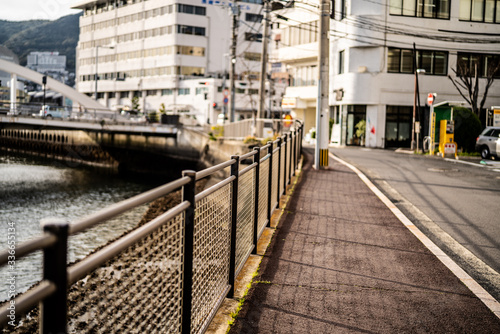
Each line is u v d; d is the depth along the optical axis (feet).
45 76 185.37
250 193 21.24
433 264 21.77
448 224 30.91
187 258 11.59
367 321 15.40
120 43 296.10
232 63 132.46
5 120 142.10
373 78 123.54
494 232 29.01
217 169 13.69
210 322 14.12
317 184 46.26
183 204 11.14
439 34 124.98
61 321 5.90
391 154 90.07
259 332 14.34
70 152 203.10
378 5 122.52
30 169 160.04
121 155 180.75
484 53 127.34
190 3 263.08
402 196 41.24
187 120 160.76
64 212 92.43
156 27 272.10
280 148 34.45
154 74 275.39
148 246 9.11
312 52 155.53
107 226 66.33
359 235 27.02
